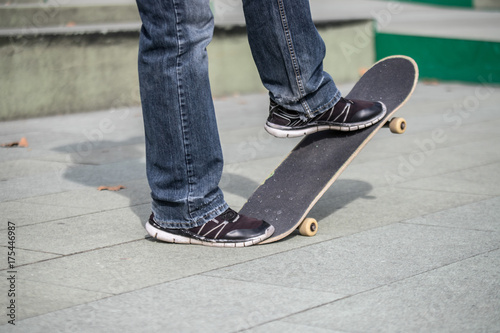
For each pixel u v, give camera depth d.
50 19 8.84
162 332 2.11
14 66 7.02
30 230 3.29
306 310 2.27
